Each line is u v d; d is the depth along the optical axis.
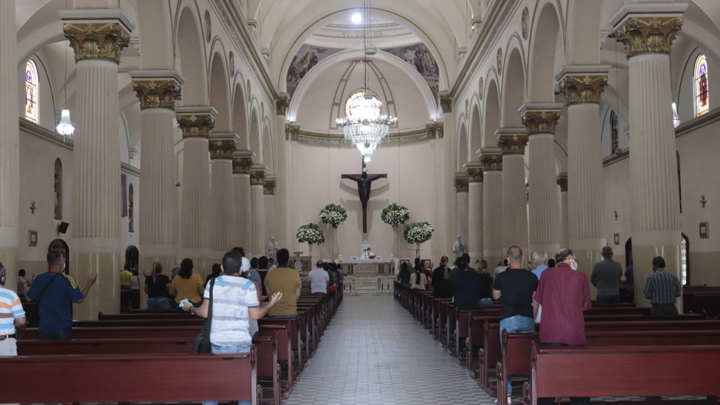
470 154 26.56
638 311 10.52
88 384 5.95
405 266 26.55
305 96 38.97
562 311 6.89
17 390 5.92
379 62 38.19
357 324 18.89
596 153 13.87
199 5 16.20
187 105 16.69
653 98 10.90
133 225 30.77
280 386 9.12
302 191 38.84
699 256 21.81
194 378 5.99
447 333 13.27
